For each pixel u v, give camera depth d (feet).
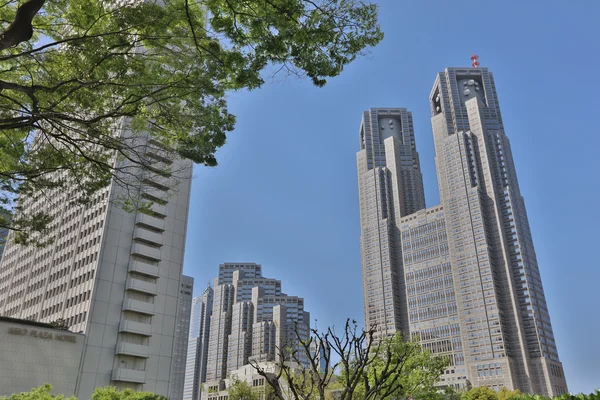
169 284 265.34
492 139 622.13
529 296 514.27
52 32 46.44
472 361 508.94
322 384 21.79
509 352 493.77
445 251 595.06
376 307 632.79
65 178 58.44
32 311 274.36
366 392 21.07
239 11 40.96
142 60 47.42
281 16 39.34
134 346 237.86
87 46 44.50
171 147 54.80
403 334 598.34
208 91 48.03
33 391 127.13
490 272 529.86
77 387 211.82
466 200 585.22
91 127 46.93
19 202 60.75
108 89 48.39
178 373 622.95
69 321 241.55
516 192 588.91
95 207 263.90
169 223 277.03
